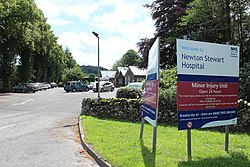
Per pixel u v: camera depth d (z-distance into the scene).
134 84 23.25
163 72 13.78
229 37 17.92
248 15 17.42
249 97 10.36
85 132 9.38
